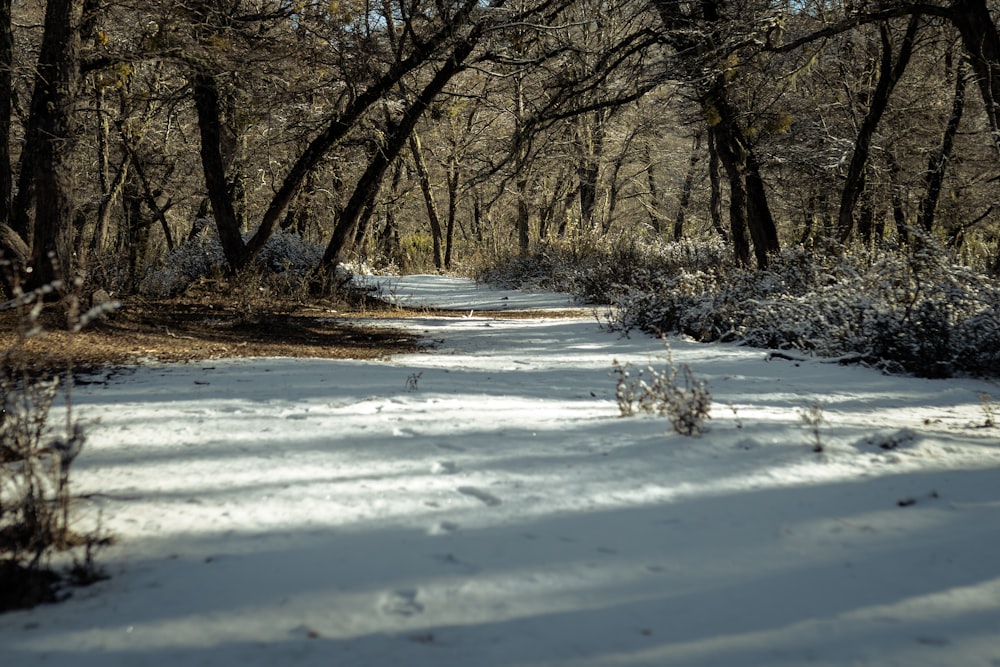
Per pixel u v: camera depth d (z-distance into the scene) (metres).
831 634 1.98
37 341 7.60
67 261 9.55
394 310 15.21
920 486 3.30
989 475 3.52
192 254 17.69
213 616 2.04
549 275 22.23
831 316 8.81
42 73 9.50
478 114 32.75
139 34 12.45
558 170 35.62
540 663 1.82
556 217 42.47
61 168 9.44
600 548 2.56
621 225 44.09
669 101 14.51
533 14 14.05
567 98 13.46
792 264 12.04
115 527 2.74
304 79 13.42
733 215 15.13
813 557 2.51
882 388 6.59
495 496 3.11
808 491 3.23
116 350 7.59
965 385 6.88
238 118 14.45
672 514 2.92
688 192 36.31
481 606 2.12
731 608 2.13
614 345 9.68
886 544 2.64
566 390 6.19
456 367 7.49
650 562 2.45
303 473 3.43
